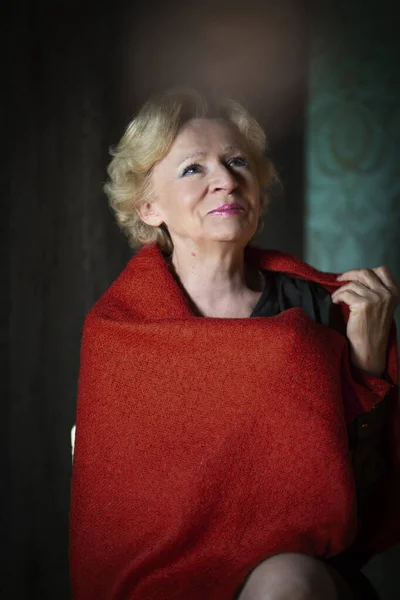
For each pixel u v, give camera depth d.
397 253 2.50
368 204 2.50
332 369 1.37
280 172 2.49
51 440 2.34
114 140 2.36
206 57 2.43
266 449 1.31
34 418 2.32
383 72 2.47
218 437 1.32
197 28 2.41
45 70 2.30
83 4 2.34
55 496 2.34
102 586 1.37
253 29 2.45
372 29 2.46
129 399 1.38
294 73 2.47
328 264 2.52
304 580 1.18
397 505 1.53
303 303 1.54
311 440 1.30
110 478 1.37
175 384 1.36
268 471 1.31
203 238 1.43
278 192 2.49
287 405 1.31
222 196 1.41
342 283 1.56
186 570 1.29
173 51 2.40
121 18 2.36
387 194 2.48
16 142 2.27
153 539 1.32
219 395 1.33
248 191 1.44
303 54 2.47
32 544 2.32
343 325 1.55
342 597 1.26
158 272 1.47
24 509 2.31
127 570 1.31
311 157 2.51
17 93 2.27
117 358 1.40
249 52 2.45
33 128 2.29
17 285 2.29
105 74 2.36
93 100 2.35
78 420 1.45
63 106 2.33
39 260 2.31
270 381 1.32
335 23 2.48
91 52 2.35
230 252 1.47
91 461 1.40
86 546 1.38
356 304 1.48
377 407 1.49
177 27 2.40
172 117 1.44
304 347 1.34
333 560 1.44
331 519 1.29
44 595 2.33
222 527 1.30
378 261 2.51
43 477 2.33
